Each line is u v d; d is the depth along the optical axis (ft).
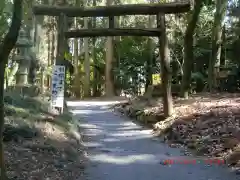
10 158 18.98
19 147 21.31
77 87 97.30
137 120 47.52
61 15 36.96
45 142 23.71
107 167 23.09
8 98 28.53
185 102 44.78
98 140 33.91
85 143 32.04
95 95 106.63
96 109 61.98
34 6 36.06
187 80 49.16
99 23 106.63
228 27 67.67
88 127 41.83
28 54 34.94
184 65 49.08
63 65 35.60
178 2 38.32
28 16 36.09
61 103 33.83
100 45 109.91
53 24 66.95
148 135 36.78
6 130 22.38
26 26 36.01
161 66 39.68
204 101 43.60
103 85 109.81
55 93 33.76
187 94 49.73
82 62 109.70
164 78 39.63
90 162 24.27
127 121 47.52
